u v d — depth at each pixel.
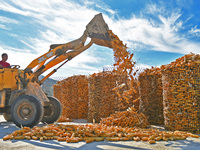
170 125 5.57
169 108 5.64
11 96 6.59
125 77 7.44
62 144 3.79
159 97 7.04
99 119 7.70
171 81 5.68
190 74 5.29
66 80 10.48
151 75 7.21
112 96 7.58
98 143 3.87
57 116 7.63
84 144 3.78
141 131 4.79
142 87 7.32
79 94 9.92
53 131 4.62
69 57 7.14
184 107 5.31
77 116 9.74
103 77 7.80
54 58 7.12
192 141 4.02
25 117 6.51
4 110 6.84
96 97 7.89
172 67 5.67
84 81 10.02
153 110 7.03
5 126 6.79
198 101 5.14
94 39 6.59
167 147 3.50
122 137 4.28
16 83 6.77
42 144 3.80
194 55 5.37
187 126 5.23
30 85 6.89
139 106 7.51
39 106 6.13
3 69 6.71
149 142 3.82
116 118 6.15
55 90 11.97
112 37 6.14
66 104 10.06
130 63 5.95
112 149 3.37
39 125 7.17
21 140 4.19
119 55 5.96
